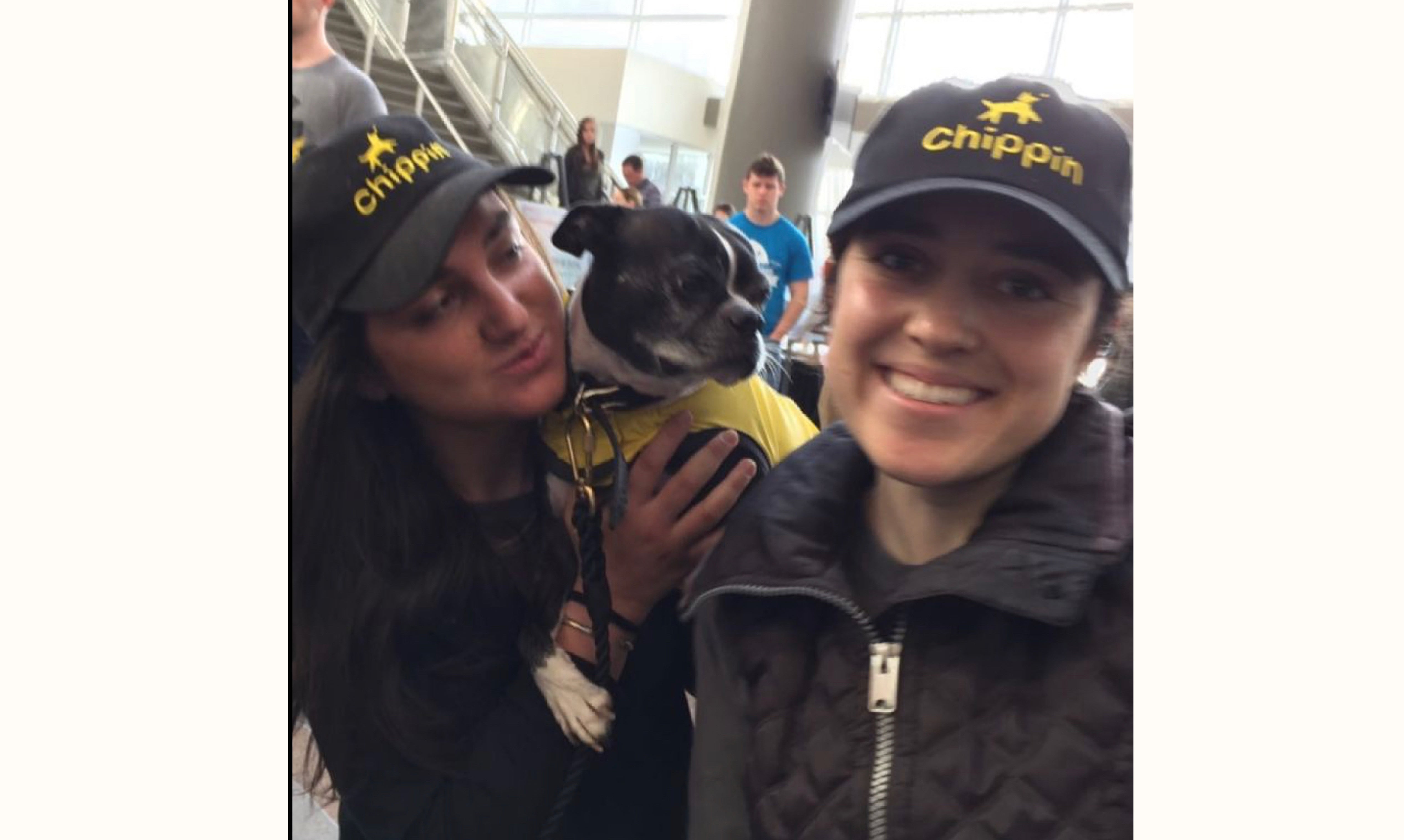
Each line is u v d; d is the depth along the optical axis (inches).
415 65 139.4
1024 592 31.2
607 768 46.7
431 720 43.6
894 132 33.7
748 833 36.5
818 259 56.5
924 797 31.9
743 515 39.5
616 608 45.7
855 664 34.8
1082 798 30.2
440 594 43.8
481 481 48.9
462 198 40.4
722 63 149.5
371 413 44.8
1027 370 31.5
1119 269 31.6
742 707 36.9
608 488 49.2
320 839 54.3
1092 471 33.2
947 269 32.1
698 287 51.8
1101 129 32.2
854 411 34.3
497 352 42.4
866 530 37.8
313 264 41.9
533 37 231.6
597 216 53.8
